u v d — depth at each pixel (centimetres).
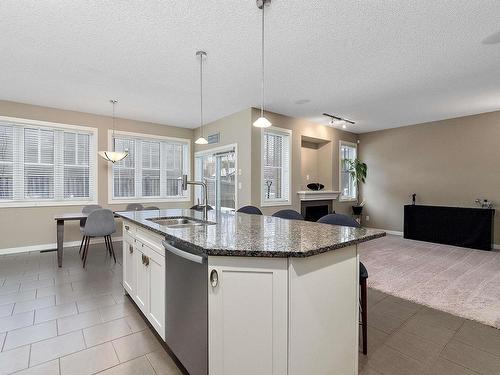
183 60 309
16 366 175
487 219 485
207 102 460
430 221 555
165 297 185
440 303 271
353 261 164
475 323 233
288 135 557
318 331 142
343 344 157
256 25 244
